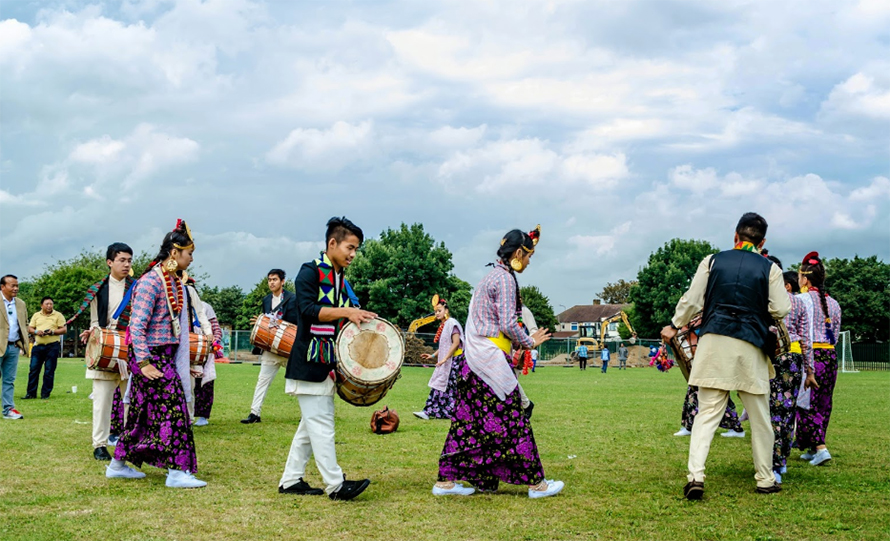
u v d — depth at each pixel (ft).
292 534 15.10
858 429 34.01
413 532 15.34
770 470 19.67
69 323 25.21
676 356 21.38
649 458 24.93
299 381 18.10
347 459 24.43
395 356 18.47
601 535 15.29
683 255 235.81
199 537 14.82
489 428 18.89
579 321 423.23
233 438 28.89
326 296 18.28
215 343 33.32
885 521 16.57
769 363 20.75
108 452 24.34
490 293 19.16
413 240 203.21
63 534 14.87
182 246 20.26
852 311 208.64
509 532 15.42
